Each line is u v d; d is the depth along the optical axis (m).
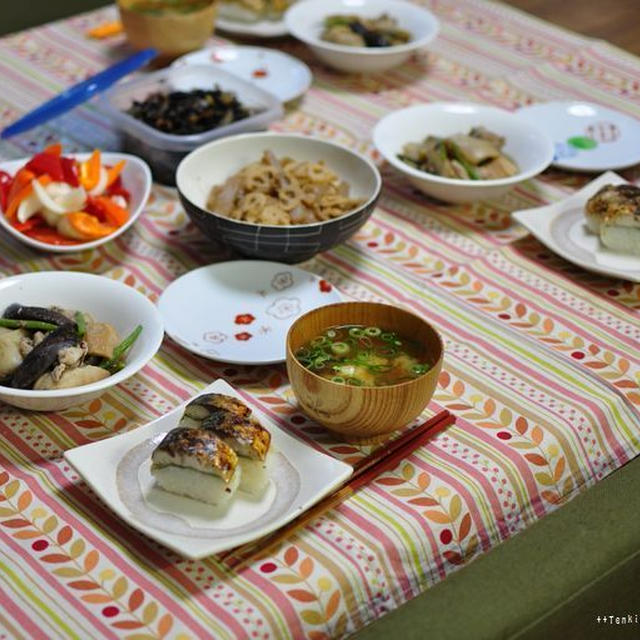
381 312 1.18
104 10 1.91
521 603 1.07
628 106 1.68
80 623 1.02
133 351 1.20
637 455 1.23
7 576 1.06
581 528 1.13
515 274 1.38
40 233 1.39
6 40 1.81
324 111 1.66
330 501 1.10
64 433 1.18
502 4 1.95
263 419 1.16
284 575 1.06
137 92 1.60
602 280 1.37
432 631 1.05
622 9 2.01
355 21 1.76
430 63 1.77
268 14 1.83
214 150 1.43
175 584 1.05
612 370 1.26
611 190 1.40
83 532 1.09
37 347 1.18
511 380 1.24
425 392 1.12
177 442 1.07
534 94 1.70
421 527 1.10
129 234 1.42
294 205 1.37
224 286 1.32
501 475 1.14
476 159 1.48
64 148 1.57
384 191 1.51
